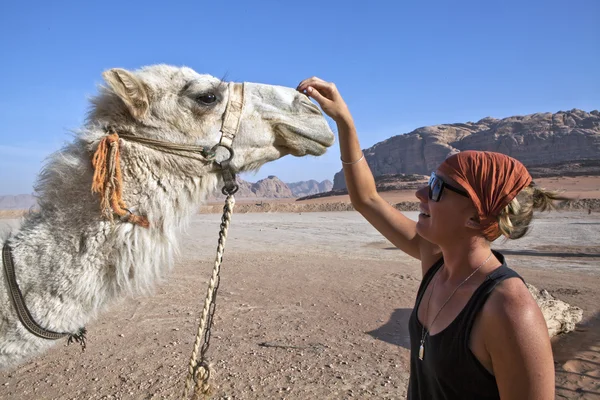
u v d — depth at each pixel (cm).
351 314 872
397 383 569
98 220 285
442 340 189
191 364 266
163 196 304
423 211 221
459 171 192
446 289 203
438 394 198
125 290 296
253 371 600
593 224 2725
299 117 343
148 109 304
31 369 604
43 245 283
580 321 787
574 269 1323
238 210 5388
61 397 524
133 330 766
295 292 1044
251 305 930
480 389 182
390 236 282
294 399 524
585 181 9131
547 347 164
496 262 195
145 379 572
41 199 297
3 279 278
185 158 309
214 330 769
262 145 332
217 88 321
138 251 294
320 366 620
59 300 281
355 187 289
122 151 296
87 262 283
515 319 166
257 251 1783
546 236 2172
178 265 1383
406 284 1127
